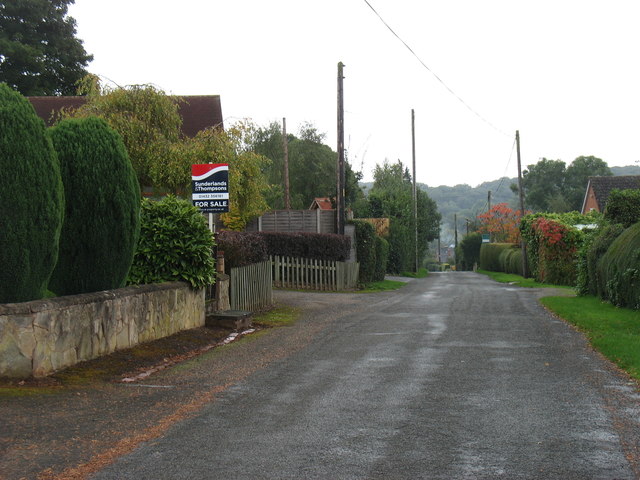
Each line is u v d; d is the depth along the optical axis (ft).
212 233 44.01
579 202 264.31
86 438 18.40
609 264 58.95
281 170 164.76
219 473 15.60
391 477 15.30
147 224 41.04
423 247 190.19
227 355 33.94
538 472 15.58
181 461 16.48
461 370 28.68
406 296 76.89
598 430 19.07
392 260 151.74
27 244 26.45
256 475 15.46
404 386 25.44
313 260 88.74
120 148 33.83
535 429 19.26
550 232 107.86
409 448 17.52
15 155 25.98
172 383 26.43
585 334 40.37
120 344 32.50
